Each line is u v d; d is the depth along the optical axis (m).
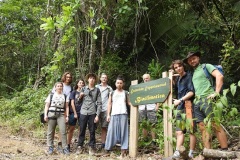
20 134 9.45
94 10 9.36
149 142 6.69
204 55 10.92
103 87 7.27
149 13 10.27
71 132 7.09
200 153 5.27
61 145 7.12
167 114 5.71
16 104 12.25
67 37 9.28
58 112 6.66
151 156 6.13
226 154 4.74
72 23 9.48
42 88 11.95
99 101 6.83
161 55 10.72
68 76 7.29
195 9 10.75
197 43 10.79
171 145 5.61
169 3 10.35
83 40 10.04
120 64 10.45
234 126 7.07
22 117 10.93
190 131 5.09
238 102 9.74
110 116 6.61
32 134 9.30
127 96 6.62
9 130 9.79
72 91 7.04
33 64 15.52
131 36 10.80
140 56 10.94
